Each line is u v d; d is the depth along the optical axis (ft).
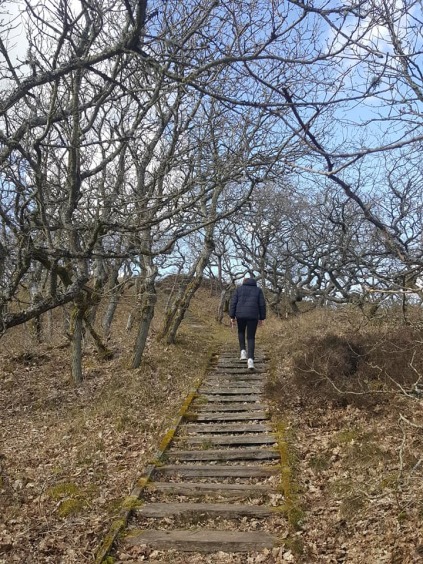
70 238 24.14
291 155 19.61
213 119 28.78
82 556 17.95
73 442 29.55
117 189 26.21
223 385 38.86
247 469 24.17
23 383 43.86
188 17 18.84
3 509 21.09
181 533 19.03
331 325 51.03
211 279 114.32
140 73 24.11
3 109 16.08
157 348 50.06
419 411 26.02
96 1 17.34
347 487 21.02
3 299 21.59
